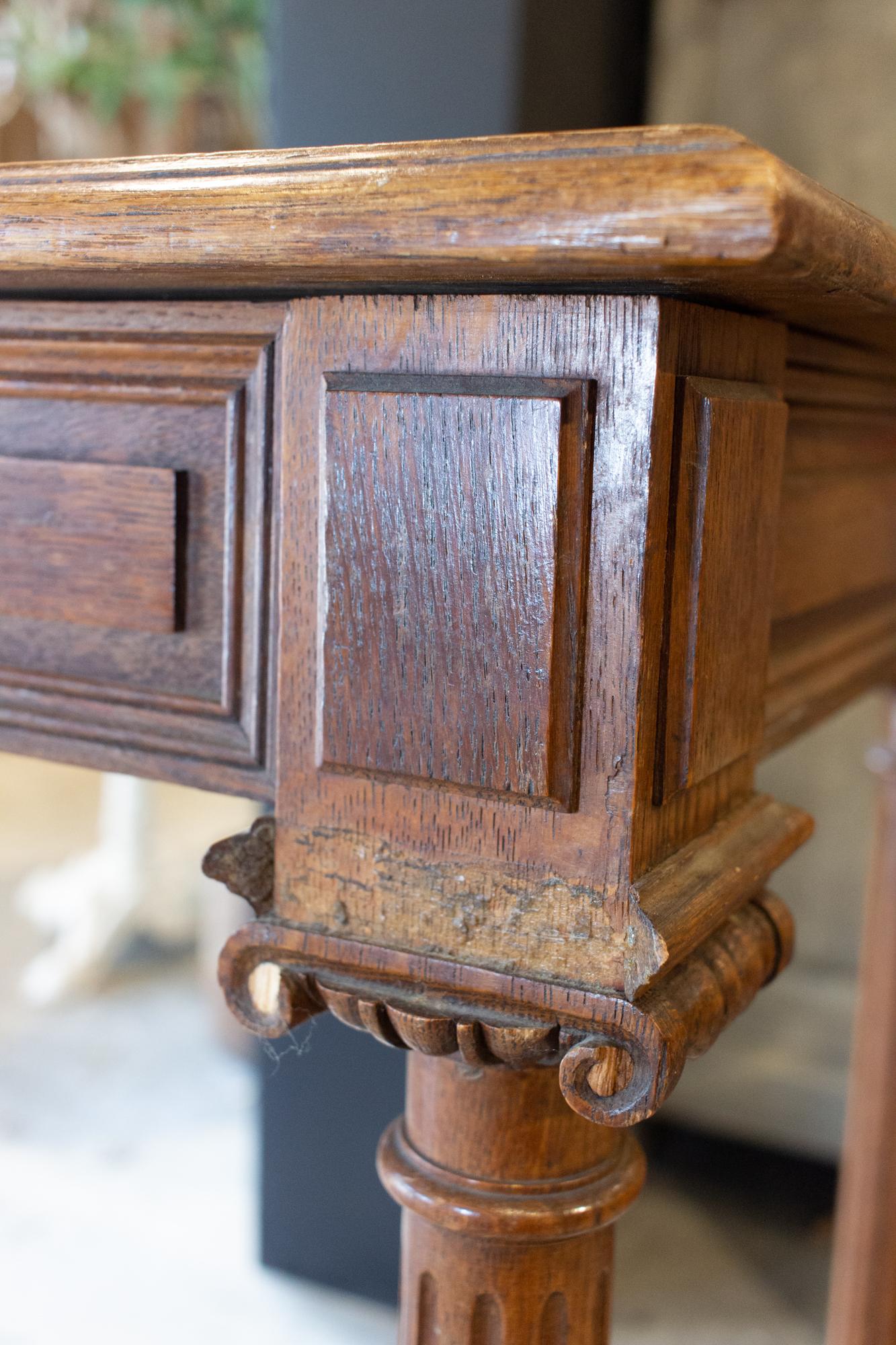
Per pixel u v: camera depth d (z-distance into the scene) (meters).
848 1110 0.83
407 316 0.37
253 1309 0.94
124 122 1.53
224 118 1.54
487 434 0.36
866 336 0.46
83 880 1.54
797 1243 1.08
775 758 1.08
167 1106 1.23
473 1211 0.41
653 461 0.35
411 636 0.37
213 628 0.42
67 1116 1.20
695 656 0.37
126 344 0.41
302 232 0.34
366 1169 0.95
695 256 0.31
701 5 1.00
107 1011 1.44
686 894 0.37
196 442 0.41
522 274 0.33
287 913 0.40
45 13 1.31
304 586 0.39
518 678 0.36
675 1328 0.96
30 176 0.38
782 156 1.00
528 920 0.37
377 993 0.38
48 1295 0.94
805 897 1.09
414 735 0.38
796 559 0.51
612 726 0.36
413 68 0.81
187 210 0.35
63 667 0.44
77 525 0.43
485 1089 0.41
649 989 0.37
